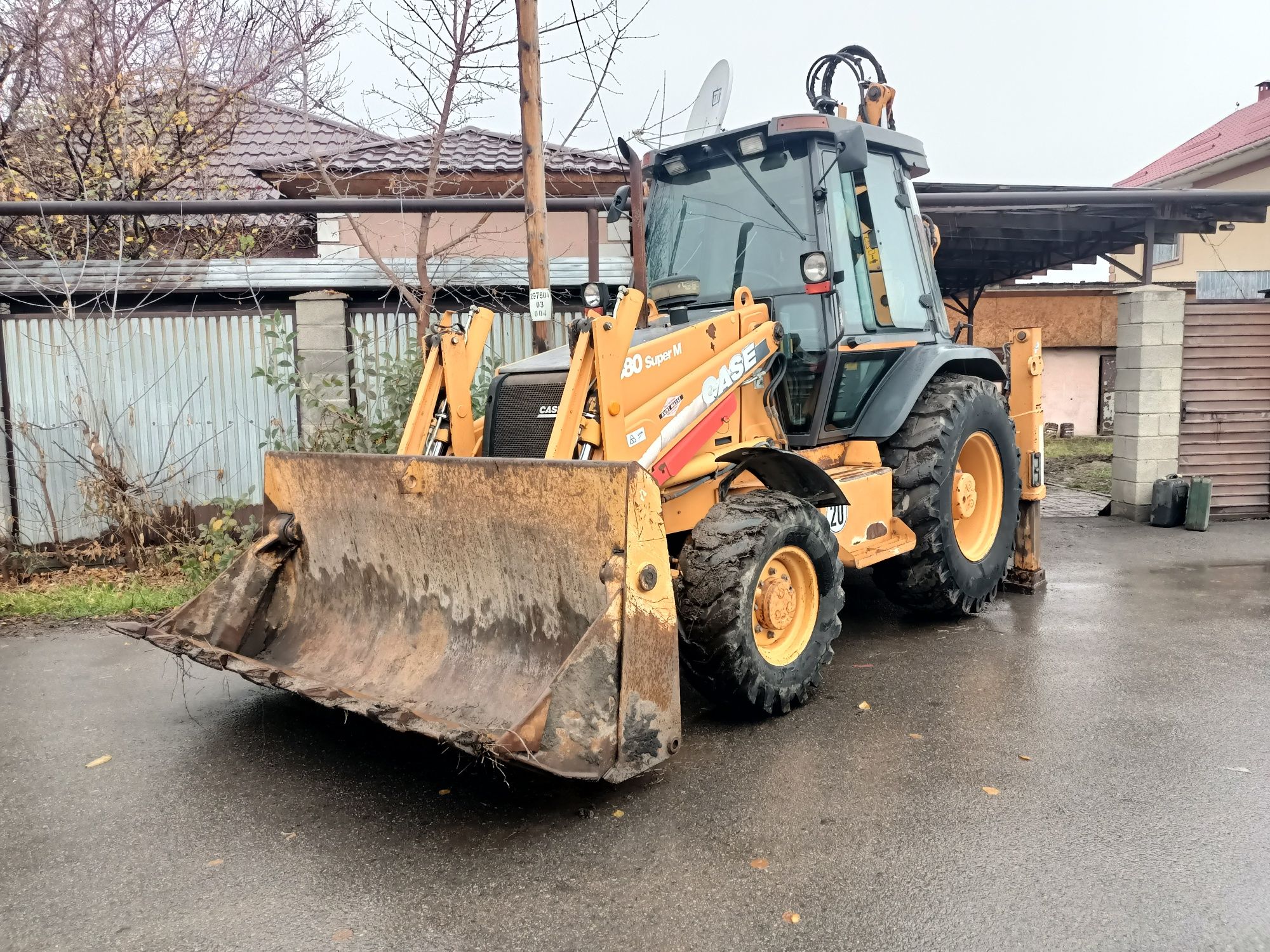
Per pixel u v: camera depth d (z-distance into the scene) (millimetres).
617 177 9398
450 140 10148
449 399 4172
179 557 6727
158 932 2416
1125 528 8188
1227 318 8406
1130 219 9125
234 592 4031
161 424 7094
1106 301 16797
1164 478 8406
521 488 3223
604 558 3004
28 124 8414
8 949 2350
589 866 2703
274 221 9758
